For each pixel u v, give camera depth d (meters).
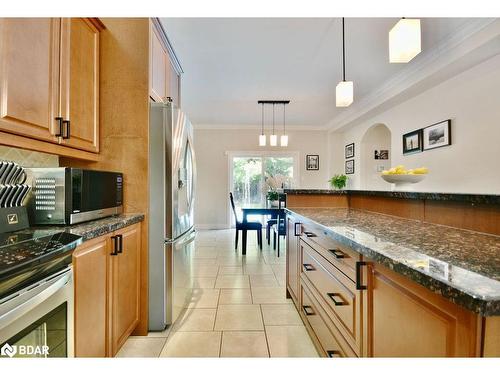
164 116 2.00
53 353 1.03
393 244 0.93
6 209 1.23
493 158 2.73
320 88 4.22
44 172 1.42
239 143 6.82
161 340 1.86
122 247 1.67
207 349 1.75
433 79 3.28
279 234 4.11
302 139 6.91
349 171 6.30
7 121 1.15
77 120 1.66
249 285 2.87
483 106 2.83
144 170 1.99
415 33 1.78
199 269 3.41
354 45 2.92
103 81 1.99
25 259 0.89
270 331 1.97
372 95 4.42
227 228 6.77
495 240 1.00
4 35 1.14
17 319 0.86
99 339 1.41
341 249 1.27
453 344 0.60
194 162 2.54
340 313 1.28
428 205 1.46
